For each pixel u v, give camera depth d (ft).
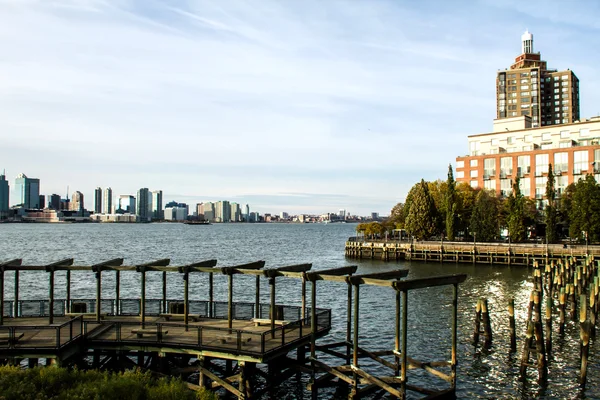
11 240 613.52
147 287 215.92
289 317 101.81
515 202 321.32
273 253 427.33
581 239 301.84
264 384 98.02
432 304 172.24
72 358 82.43
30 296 193.88
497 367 106.22
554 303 170.40
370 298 184.75
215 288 212.23
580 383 95.25
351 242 366.63
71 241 603.26
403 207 406.41
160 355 83.05
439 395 82.02
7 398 60.29
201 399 68.03
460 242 318.86
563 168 374.43
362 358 111.96
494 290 201.05
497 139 424.46
